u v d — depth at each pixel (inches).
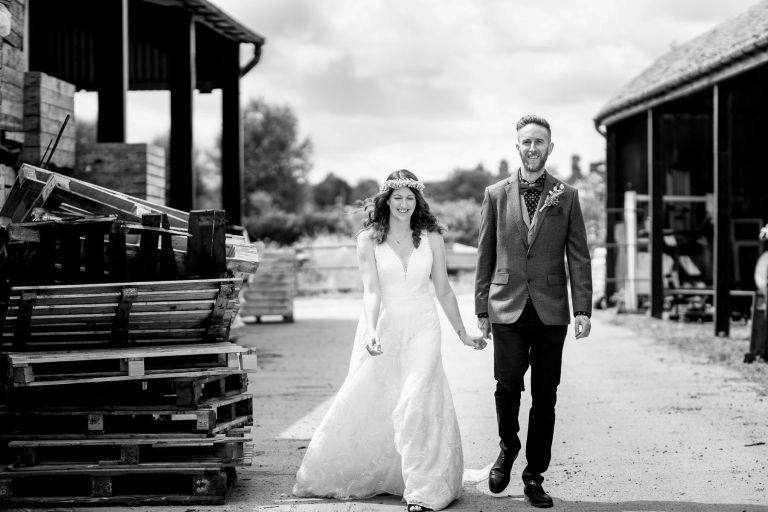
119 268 213.5
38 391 211.6
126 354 204.8
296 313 915.4
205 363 215.3
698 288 791.7
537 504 205.0
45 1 625.6
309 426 306.0
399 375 217.2
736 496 212.8
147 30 636.1
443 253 223.6
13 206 236.5
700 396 358.0
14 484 208.1
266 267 787.4
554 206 213.9
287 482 229.6
